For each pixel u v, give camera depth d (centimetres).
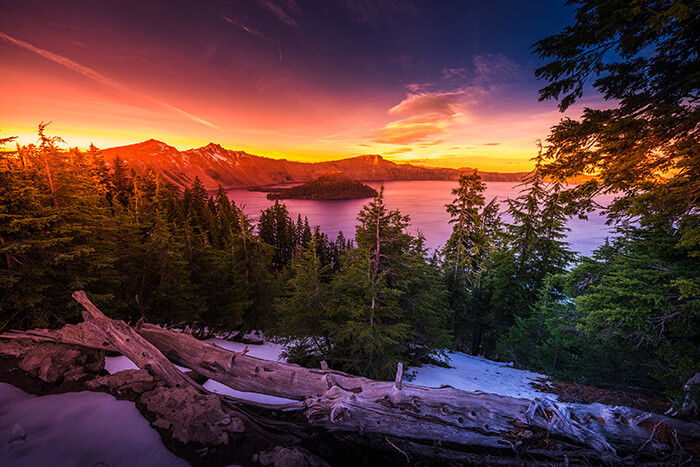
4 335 734
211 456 421
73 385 565
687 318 818
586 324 998
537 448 520
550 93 627
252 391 630
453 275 2275
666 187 496
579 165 591
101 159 3750
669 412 670
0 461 360
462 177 2233
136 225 1606
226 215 5409
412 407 554
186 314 1694
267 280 1888
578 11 516
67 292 1045
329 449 512
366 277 1133
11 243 927
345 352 1226
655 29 421
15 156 1027
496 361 1931
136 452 410
